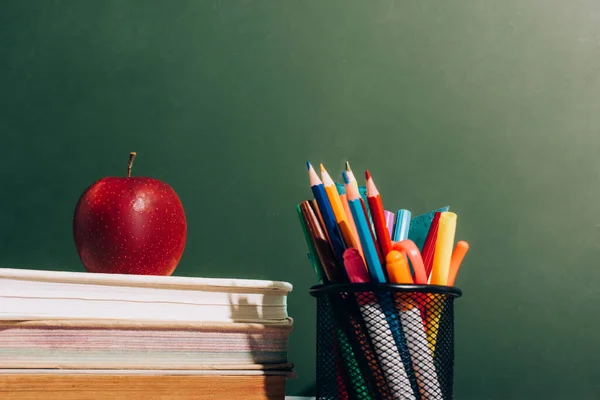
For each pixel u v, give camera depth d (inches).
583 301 40.5
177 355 22.2
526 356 39.8
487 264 40.8
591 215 41.5
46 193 41.8
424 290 22.3
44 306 21.1
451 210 41.3
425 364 22.4
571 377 39.7
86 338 21.4
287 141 42.0
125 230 26.1
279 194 41.5
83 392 21.0
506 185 41.7
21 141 42.2
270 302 24.0
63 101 42.6
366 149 41.8
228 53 42.7
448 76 42.6
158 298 22.4
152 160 41.9
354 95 42.3
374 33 42.7
